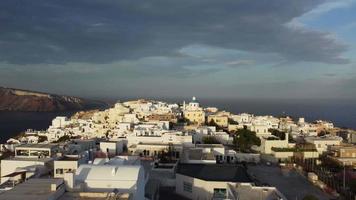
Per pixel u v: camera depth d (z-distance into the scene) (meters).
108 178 55.88
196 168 95.56
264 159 129.25
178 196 86.25
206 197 81.25
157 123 163.25
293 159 128.00
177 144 121.00
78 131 183.75
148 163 94.12
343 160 120.38
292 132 187.12
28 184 51.09
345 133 194.88
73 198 49.09
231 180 83.12
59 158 83.38
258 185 78.12
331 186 95.12
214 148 121.62
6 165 80.38
